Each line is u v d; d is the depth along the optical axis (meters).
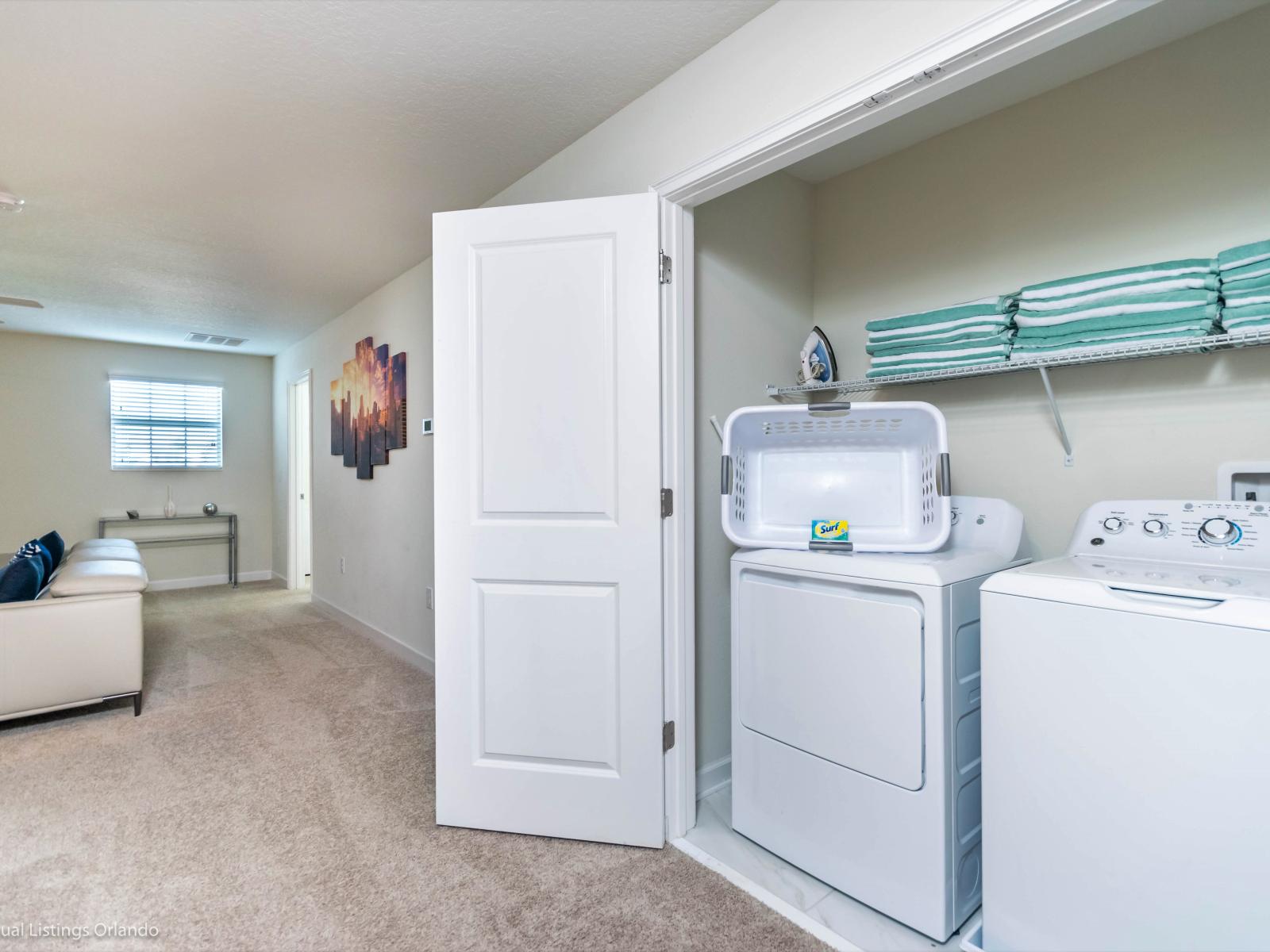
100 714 3.02
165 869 1.83
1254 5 1.70
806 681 1.82
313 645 4.21
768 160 1.77
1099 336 1.82
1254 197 1.72
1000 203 2.22
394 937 1.57
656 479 1.93
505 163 2.57
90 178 2.67
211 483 6.45
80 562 3.25
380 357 4.19
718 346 2.36
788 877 1.82
